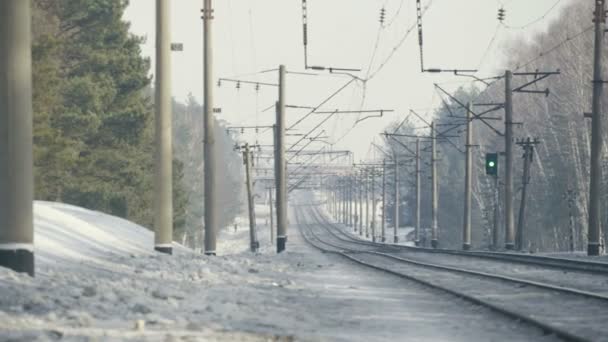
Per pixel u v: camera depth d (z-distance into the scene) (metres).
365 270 91.50
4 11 45.78
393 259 126.06
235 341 30.44
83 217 101.00
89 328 30.91
